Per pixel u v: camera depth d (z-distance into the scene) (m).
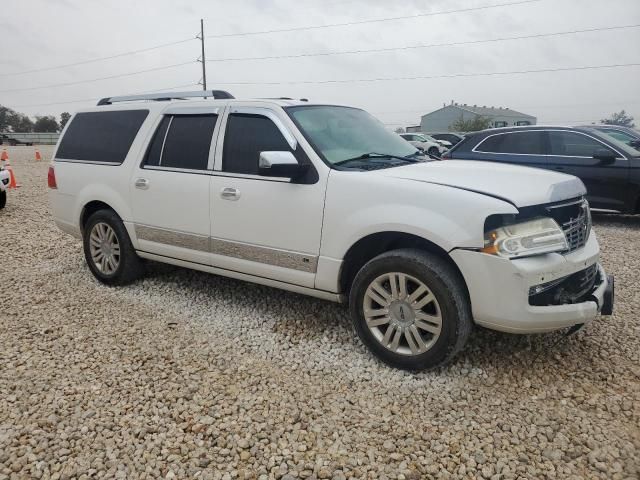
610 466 2.43
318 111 4.09
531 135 8.41
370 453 2.54
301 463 2.47
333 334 3.88
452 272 3.09
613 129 10.09
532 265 2.90
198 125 4.29
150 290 4.90
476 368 3.33
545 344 3.65
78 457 2.53
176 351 3.64
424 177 3.31
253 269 3.95
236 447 2.60
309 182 3.57
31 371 3.35
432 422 2.79
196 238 4.25
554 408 2.90
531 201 2.98
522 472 2.40
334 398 3.03
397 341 3.28
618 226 8.13
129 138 4.76
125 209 4.71
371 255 3.61
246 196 3.86
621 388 3.08
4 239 7.11
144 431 2.71
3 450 2.57
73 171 5.16
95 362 3.48
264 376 3.29
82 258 6.09
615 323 4.00
